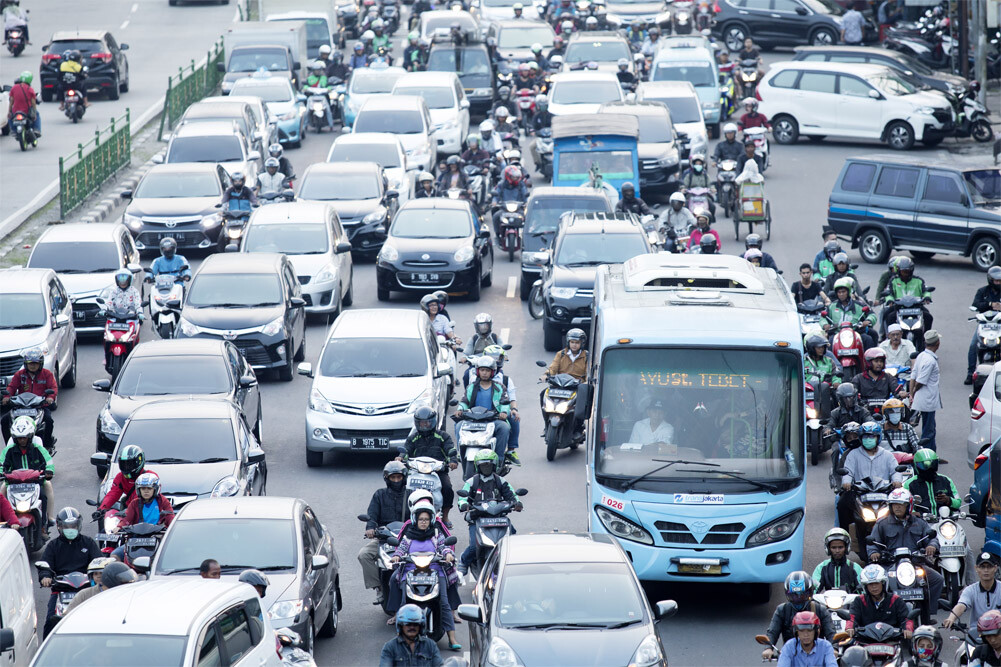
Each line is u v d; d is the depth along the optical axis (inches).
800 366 1779.0
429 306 2807.6
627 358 1787.6
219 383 2420.0
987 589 1521.9
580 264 3206.2
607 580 1469.0
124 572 1528.1
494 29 6899.6
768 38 6614.2
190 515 1697.8
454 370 2743.6
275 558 1632.6
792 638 1395.2
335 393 2439.7
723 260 2112.5
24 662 1546.5
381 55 6678.2
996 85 6136.8
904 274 2768.2
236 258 3112.7
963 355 3088.1
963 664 1472.7
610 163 4158.5
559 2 7470.5
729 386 1772.9
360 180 4057.6
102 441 2321.6
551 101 5305.1
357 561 2018.9
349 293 3523.6
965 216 3678.6
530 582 1462.8
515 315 3437.5
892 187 3789.4
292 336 2999.5
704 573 1739.7
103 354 3191.4
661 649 1391.5
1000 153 4404.5
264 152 4901.6
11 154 4945.9
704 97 5442.9
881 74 5132.9
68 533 1726.1
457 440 2253.9
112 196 4478.3
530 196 3708.2
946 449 2532.0
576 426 2456.9
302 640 1565.0
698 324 1798.7
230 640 1299.2
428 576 1638.8
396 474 1791.3
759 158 4675.2
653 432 1769.2
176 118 5629.9
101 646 1223.5
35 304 2839.6
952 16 5861.2
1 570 1502.2
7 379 2714.1
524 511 2206.0
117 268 3270.2
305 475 2407.7
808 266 2822.3
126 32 7647.6
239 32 6186.0
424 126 4822.8
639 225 3326.8
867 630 1450.5
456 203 3730.3
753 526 1734.7
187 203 3887.8
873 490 1892.2
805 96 5211.6
